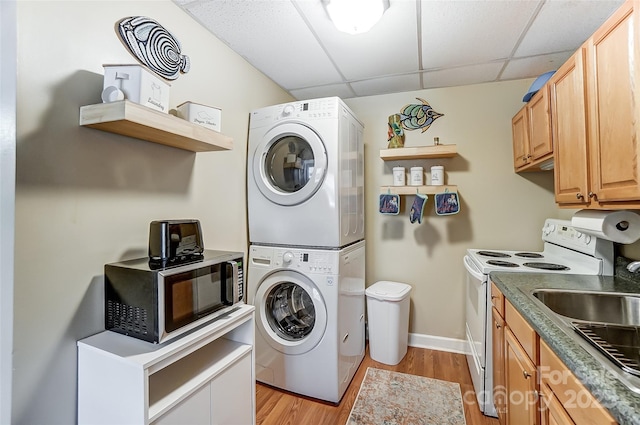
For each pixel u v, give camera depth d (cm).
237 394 135
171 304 105
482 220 246
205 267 121
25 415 94
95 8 112
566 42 180
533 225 235
